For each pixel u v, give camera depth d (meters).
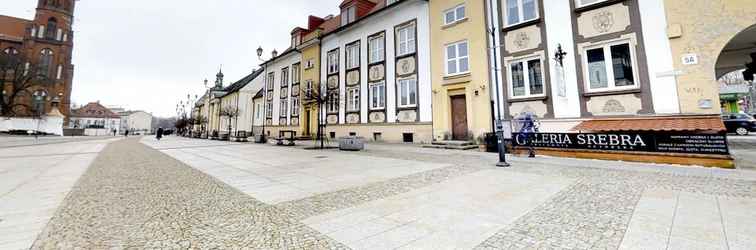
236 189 5.68
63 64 58.28
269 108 31.48
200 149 16.59
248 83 38.84
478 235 3.23
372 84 19.50
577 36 11.54
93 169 8.55
